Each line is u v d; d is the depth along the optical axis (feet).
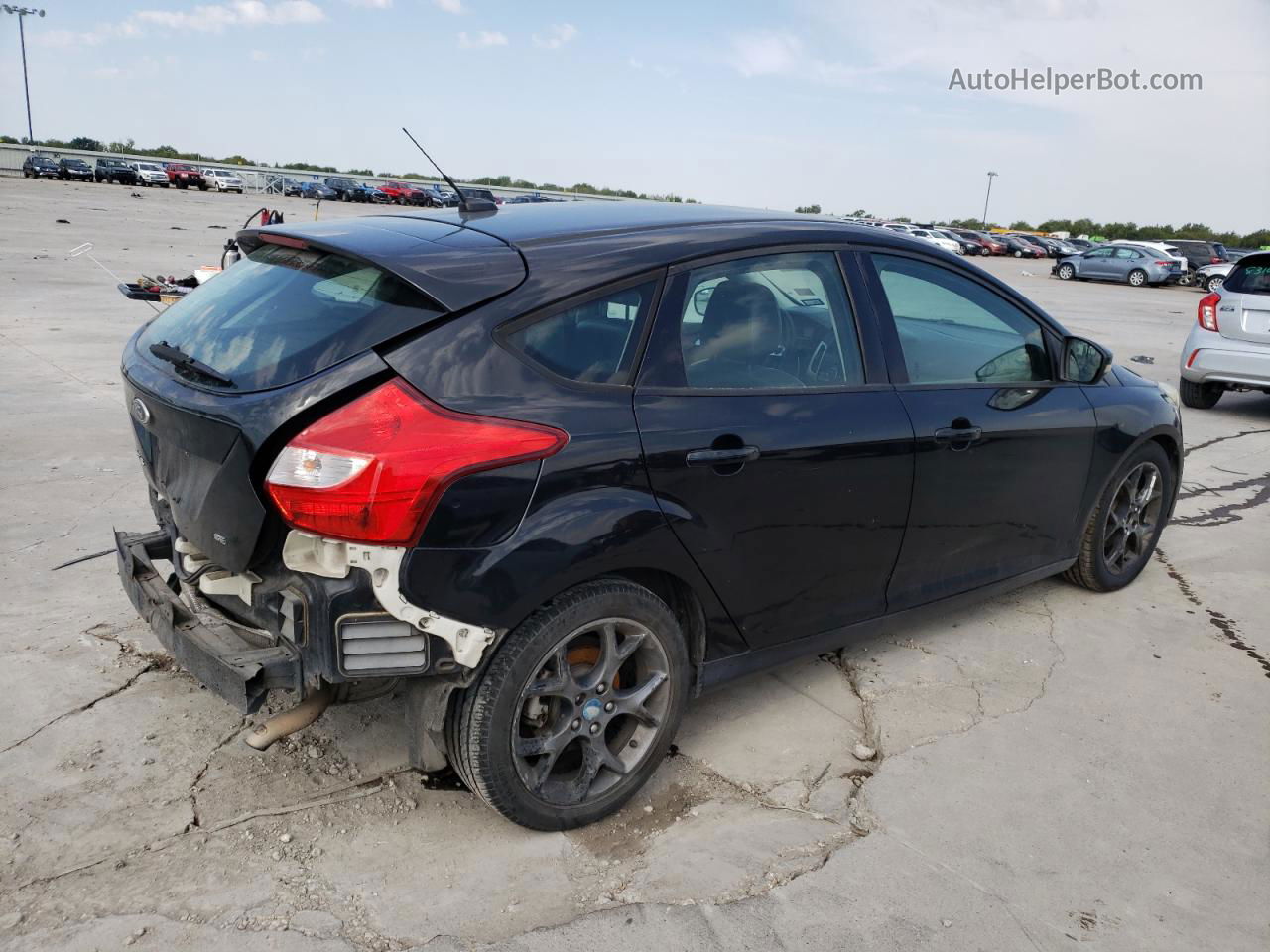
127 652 11.51
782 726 10.82
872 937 7.63
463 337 7.75
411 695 8.14
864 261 10.68
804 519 9.74
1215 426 28.04
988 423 11.43
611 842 8.71
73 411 22.52
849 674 12.07
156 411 8.39
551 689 8.27
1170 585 15.44
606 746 9.00
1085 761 10.36
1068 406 12.70
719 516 9.00
